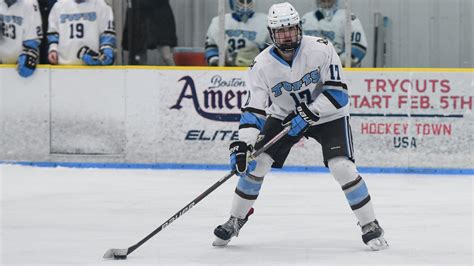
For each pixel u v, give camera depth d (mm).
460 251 12055
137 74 22422
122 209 16219
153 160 22516
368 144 21969
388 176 21234
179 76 22328
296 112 11805
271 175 21297
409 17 22047
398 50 22172
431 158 21859
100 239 13164
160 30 22641
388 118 21875
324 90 11977
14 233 13734
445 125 21766
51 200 17312
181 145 22438
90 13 22469
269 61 12070
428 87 21750
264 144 12117
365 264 11125
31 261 11422
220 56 22375
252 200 12320
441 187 19266
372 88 21891
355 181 11906
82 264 11195
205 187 19234
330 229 14031
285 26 11547
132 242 12898
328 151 12000
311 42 12055
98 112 22516
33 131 22656
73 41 22516
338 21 22000
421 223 14641
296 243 12750
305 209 16188
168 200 17328
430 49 22047
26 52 22438
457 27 21922
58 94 22562
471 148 21766
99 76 22469
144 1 22578
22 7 22438
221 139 22359
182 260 11414
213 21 22422
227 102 22281
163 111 22422
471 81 21656
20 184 19531
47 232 13812
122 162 22562
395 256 11656
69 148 22641
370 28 22156
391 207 16438
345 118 12188
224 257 11641
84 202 17047
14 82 22609
